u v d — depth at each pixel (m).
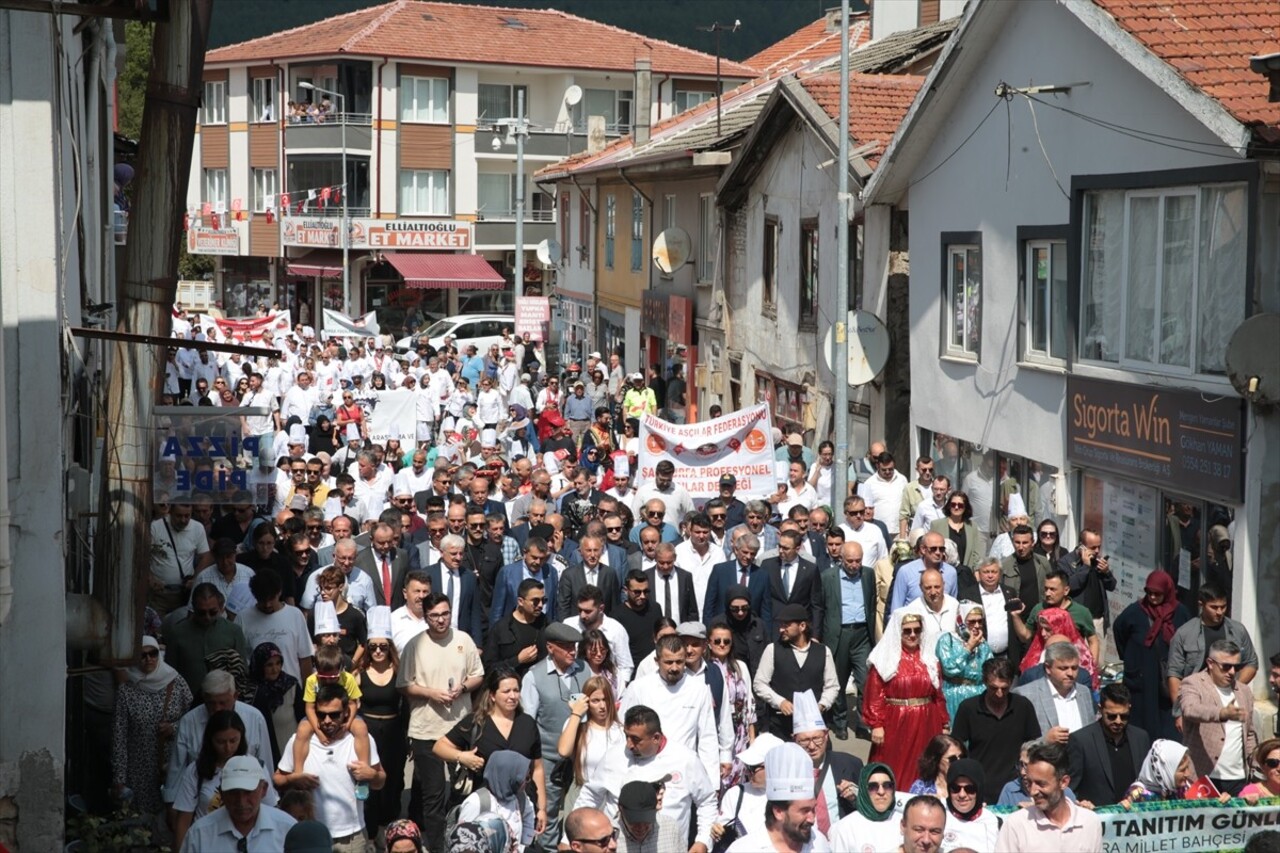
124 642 9.64
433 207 69.38
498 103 70.75
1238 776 10.01
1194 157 14.32
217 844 7.85
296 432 23.83
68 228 11.65
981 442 19.58
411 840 7.86
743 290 30.53
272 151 70.56
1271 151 12.95
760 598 13.47
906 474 23.09
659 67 72.50
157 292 9.45
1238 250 13.80
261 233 71.38
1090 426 16.48
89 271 14.90
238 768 7.81
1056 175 17.28
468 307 71.06
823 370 25.66
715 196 31.34
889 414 23.12
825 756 9.06
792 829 7.66
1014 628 12.96
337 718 9.30
